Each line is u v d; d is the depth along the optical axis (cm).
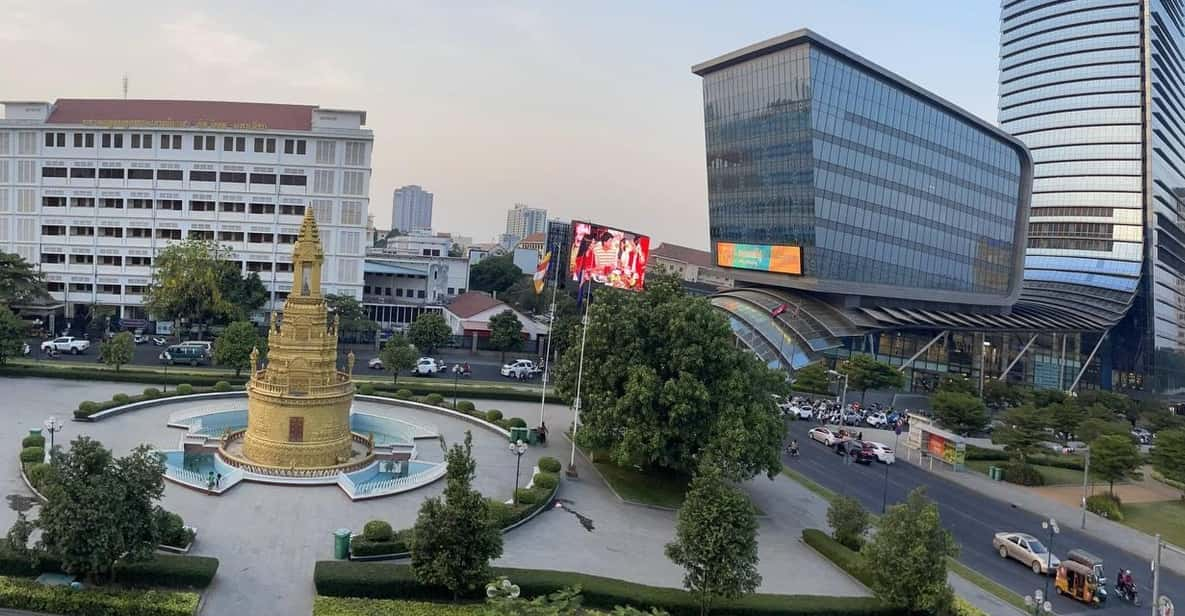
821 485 6266
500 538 3438
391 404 7738
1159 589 4631
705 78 13300
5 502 4203
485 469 5759
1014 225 15512
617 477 5819
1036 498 6525
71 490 3042
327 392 5462
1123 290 15700
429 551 3344
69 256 11594
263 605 3316
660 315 5600
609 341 5738
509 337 11288
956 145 13862
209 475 4891
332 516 4491
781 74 11681
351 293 11969
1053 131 17050
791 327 11438
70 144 11475
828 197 11762
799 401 9944
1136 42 16050
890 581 3612
